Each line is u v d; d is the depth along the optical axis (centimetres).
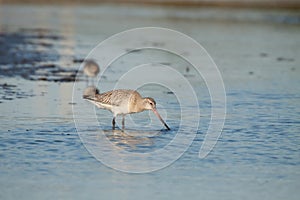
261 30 4212
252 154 1396
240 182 1220
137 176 1245
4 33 3650
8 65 2528
